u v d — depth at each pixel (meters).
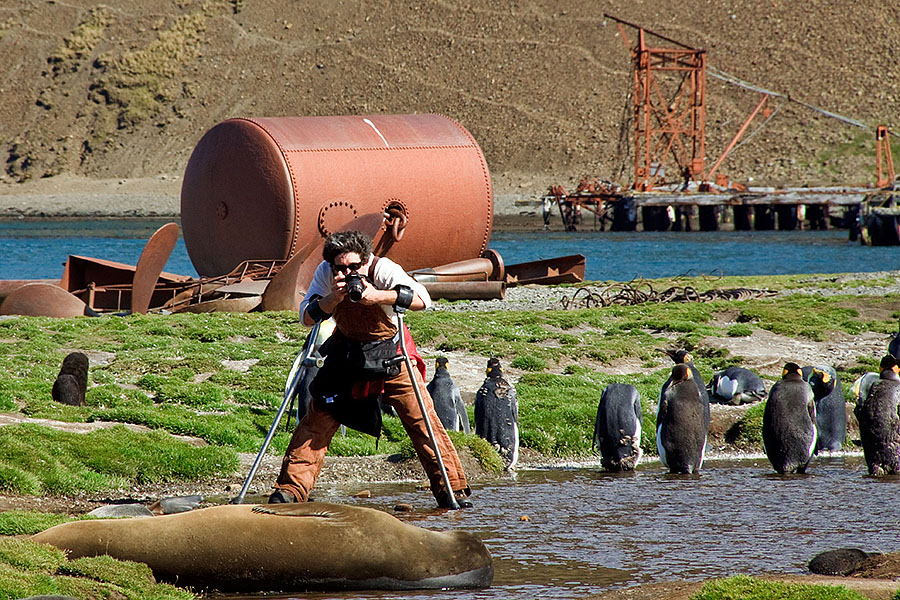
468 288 65.19
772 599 12.35
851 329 49.88
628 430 25.95
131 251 142.25
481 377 36.81
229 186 67.56
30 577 12.97
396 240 69.12
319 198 66.38
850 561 15.45
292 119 69.44
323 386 17.95
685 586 13.97
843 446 30.45
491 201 73.69
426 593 14.46
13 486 20.88
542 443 28.77
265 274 64.69
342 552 14.44
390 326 18.06
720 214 192.88
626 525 19.02
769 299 61.25
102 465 23.17
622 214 194.75
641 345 44.81
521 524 19.02
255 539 14.44
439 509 20.08
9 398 28.38
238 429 27.92
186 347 40.62
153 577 14.16
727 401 32.78
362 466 24.94
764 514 20.14
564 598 14.17
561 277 76.06
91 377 33.50
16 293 53.03
